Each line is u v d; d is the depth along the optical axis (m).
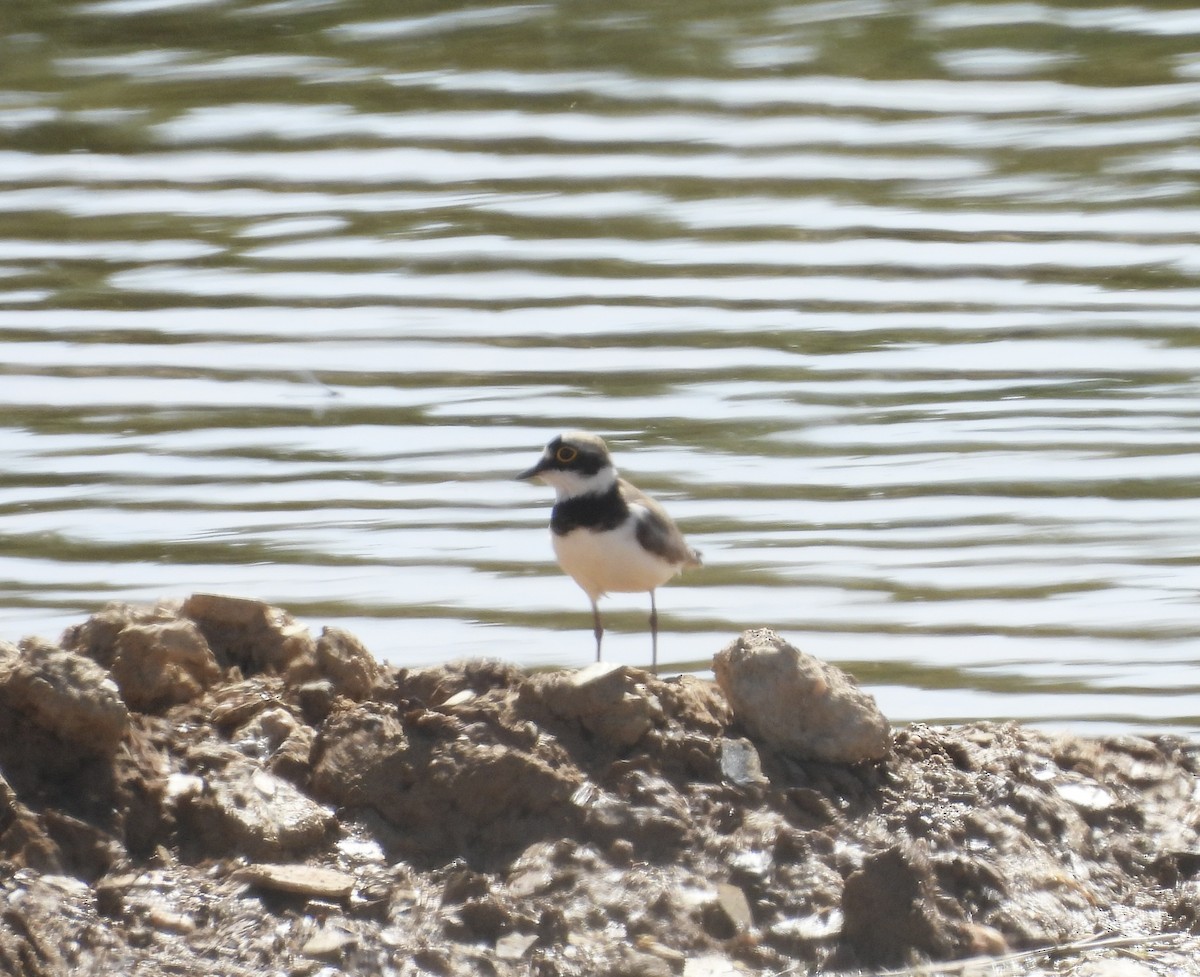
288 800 9.38
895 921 9.16
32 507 16.38
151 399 18.31
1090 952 9.23
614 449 17.50
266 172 23.28
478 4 28.94
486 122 24.58
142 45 27.48
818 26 28.14
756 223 21.88
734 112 24.88
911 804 9.99
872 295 20.28
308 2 29.08
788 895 9.30
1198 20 27.89
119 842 9.11
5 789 8.98
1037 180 22.98
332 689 10.27
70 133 24.36
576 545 13.16
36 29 28.11
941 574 15.32
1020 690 13.44
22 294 20.36
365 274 20.81
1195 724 12.79
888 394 18.42
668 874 9.34
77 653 10.12
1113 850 10.11
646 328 19.62
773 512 16.39
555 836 9.49
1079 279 20.62
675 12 28.67
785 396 18.41
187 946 8.57
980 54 26.89
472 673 10.41
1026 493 16.61
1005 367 18.88
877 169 23.28
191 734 9.84
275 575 15.34
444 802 9.54
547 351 19.22
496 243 21.39
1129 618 14.52
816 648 14.21
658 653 14.19
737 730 10.27
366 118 24.72
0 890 8.65
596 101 25.28
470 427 17.84
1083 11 28.50
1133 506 16.36
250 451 17.41
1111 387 18.47
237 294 20.41
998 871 9.60
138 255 21.25
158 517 16.25
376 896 8.99
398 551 15.74
